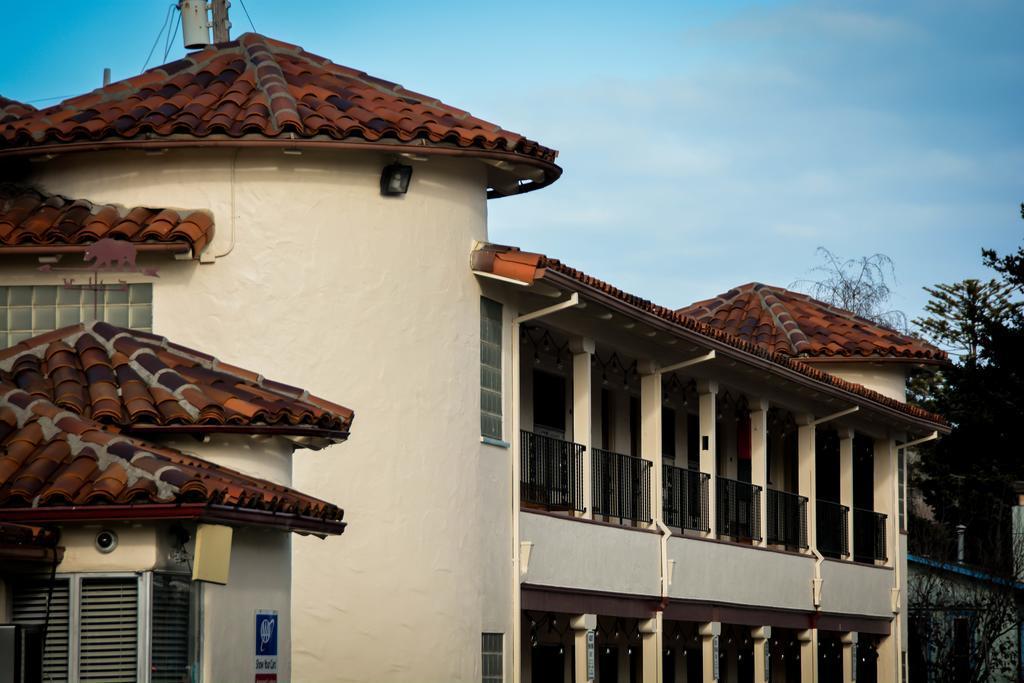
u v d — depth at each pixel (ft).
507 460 103.50
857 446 168.76
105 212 91.56
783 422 153.79
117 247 87.76
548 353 121.29
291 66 100.63
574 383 114.62
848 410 152.76
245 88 95.76
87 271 91.66
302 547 92.43
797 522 150.41
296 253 92.99
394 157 94.73
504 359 103.81
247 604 68.54
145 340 74.90
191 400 68.95
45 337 73.46
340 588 92.89
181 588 63.46
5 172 96.07
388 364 94.89
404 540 94.79
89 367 70.79
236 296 92.22
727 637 155.53
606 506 120.06
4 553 57.98
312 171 93.66
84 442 63.05
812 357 162.91
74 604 61.11
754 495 141.38
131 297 92.22
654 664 122.62
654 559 122.31
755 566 138.72
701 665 151.84
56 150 91.91
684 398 141.08
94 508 59.77
